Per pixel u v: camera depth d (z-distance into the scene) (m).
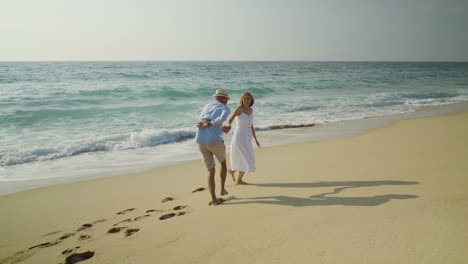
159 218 3.58
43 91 18.62
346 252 2.20
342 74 44.53
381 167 4.84
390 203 3.10
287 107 15.05
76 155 7.55
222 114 3.73
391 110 14.27
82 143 8.21
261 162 6.16
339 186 4.03
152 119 12.15
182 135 9.41
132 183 5.34
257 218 3.17
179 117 12.60
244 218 3.22
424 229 2.38
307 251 2.30
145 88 20.59
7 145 8.25
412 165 4.74
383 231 2.45
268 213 3.29
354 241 2.35
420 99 18.16
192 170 6.04
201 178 5.43
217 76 36.69
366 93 21.44
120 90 18.80
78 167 6.55
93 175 5.97
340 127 10.38
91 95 17.59
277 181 4.66
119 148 8.20
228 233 2.88
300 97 18.91
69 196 4.79
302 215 3.08
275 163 5.99
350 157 5.90
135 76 34.53
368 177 4.32
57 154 7.48
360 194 3.55
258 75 39.88
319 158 6.09
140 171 6.15
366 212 2.93
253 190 4.30
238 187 4.54
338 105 15.74
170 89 19.97
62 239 3.30
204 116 3.86
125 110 13.71
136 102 16.34
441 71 61.16
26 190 5.14
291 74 43.47
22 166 6.66
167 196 4.54
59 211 4.20
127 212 3.98
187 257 2.53
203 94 19.58
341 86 26.12
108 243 3.04
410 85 28.92
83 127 10.65
